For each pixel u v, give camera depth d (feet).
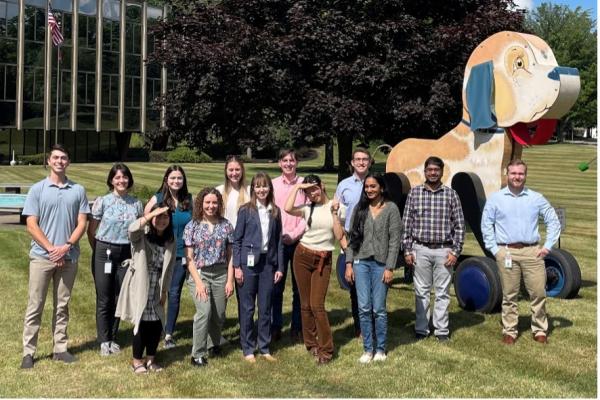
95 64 150.00
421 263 21.42
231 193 21.27
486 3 40.34
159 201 20.93
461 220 21.08
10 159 148.46
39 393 16.75
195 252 19.31
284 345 21.13
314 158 167.22
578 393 16.79
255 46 38.78
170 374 18.29
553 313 24.58
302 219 19.94
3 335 21.58
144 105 157.28
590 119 232.53
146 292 18.11
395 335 22.13
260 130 46.57
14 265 33.55
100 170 111.34
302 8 38.91
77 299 26.76
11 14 138.10
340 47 37.81
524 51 24.32
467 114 26.58
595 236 45.14
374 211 19.51
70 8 145.28
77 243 19.42
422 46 37.01
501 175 25.49
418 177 28.73
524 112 24.20
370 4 39.47
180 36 42.32
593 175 108.17
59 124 146.00
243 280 19.38
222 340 21.18
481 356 19.80
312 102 38.09
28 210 18.72
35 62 141.79
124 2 152.25
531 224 20.95
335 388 17.17
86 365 18.99
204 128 45.39
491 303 24.32
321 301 19.40
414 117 38.81
